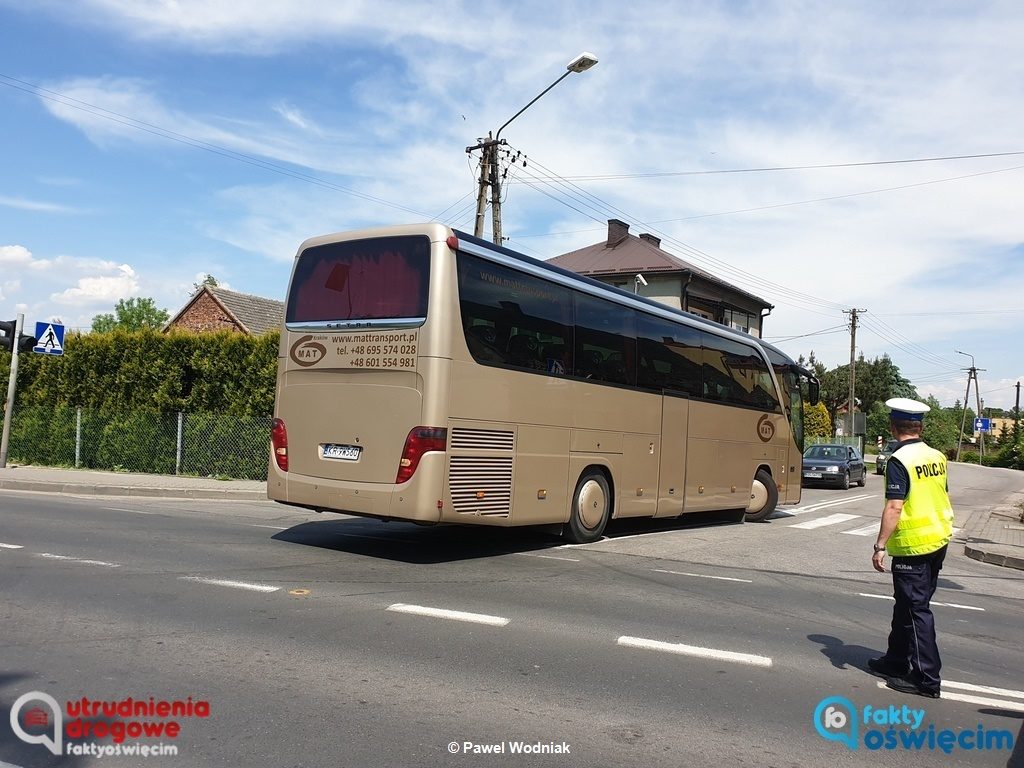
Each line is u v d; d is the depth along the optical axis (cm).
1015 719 486
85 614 600
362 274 892
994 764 420
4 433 1881
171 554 848
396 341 855
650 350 1205
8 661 496
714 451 1374
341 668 508
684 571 920
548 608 690
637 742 419
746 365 1510
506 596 729
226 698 450
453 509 850
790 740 434
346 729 416
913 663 526
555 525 1056
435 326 834
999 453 7219
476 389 876
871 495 2520
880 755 423
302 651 537
